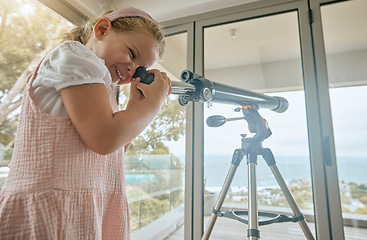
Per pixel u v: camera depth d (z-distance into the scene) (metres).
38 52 1.36
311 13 1.45
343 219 1.26
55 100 0.49
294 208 1.03
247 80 1.56
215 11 1.68
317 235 1.28
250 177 0.94
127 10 0.63
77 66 0.45
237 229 1.42
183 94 0.75
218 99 0.92
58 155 0.47
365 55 1.34
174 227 1.56
